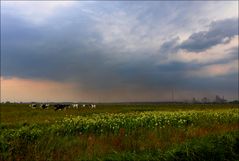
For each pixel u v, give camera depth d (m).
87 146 13.55
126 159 11.13
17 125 23.55
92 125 21.08
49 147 13.04
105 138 15.83
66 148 13.21
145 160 11.05
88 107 67.94
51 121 26.27
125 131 19.36
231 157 12.91
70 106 66.94
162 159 11.32
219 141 13.98
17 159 11.45
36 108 62.34
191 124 23.33
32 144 13.51
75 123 21.22
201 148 12.51
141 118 23.72
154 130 19.11
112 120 22.91
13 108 61.16
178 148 12.23
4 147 12.68
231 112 32.69
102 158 11.21
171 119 24.89
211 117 27.91
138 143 14.05
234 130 17.31
